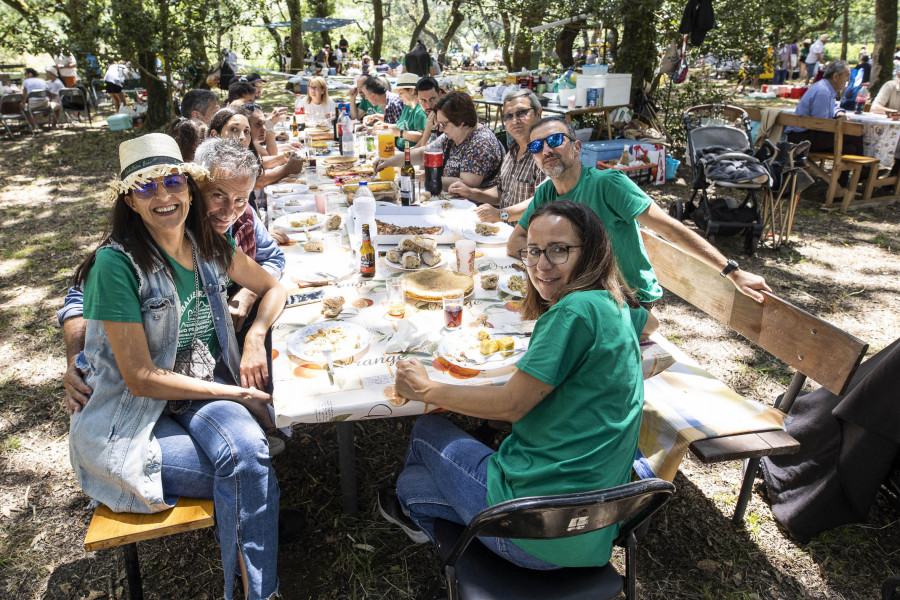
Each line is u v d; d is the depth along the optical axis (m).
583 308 1.53
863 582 2.25
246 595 1.81
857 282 4.91
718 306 2.69
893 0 10.54
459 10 12.81
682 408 2.34
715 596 2.18
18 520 2.52
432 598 1.73
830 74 6.89
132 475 1.77
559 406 1.57
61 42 9.39
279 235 3.16
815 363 2.19
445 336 2.12
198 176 1.97
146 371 1.85
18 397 3.33
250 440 1.85
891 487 2.33
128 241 1.86
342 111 5.71
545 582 1.62
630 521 1.70
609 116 7.88
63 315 2.28
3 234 5.75
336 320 2.31
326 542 2.38
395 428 3.12
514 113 3.57
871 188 6.81
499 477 1.68
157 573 2.26
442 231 3.18
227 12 10.04
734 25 8.36
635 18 8.07
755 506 2.61
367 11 31.95
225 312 2.17
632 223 2.56
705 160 5.59
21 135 10.45
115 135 10.48
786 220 5.66
